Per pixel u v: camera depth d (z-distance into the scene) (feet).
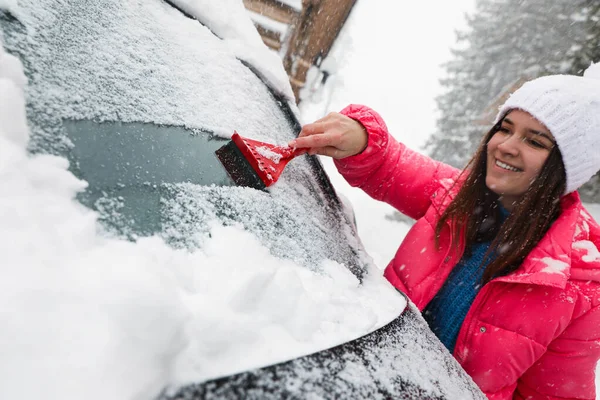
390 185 4.70
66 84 1.91
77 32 2.22
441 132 24.09
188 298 1.42
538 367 3.84
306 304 1.73
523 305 3.54
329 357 1.61
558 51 20.38
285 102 4.11
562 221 3.57
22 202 1.31
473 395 2.04
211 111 2.74
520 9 22.41
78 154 1.71
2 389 0.92
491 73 22.80
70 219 1.42
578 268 3.42
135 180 1.83
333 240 2.77
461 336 3.88
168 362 1.20
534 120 3.44
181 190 1.99
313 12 14.07
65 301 1.12
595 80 3.45
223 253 1.74
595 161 3.39
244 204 2.24
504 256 3.63
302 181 3.20
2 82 1.54
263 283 1.61
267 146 2.80
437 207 4.51
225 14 3.88
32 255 1.19
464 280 4.14
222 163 2.43
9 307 1.04
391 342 1.98
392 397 1.60
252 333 1.46
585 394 3.79
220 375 1.28
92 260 1.31
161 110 2.34
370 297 2.39
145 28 2.81
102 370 1.03
